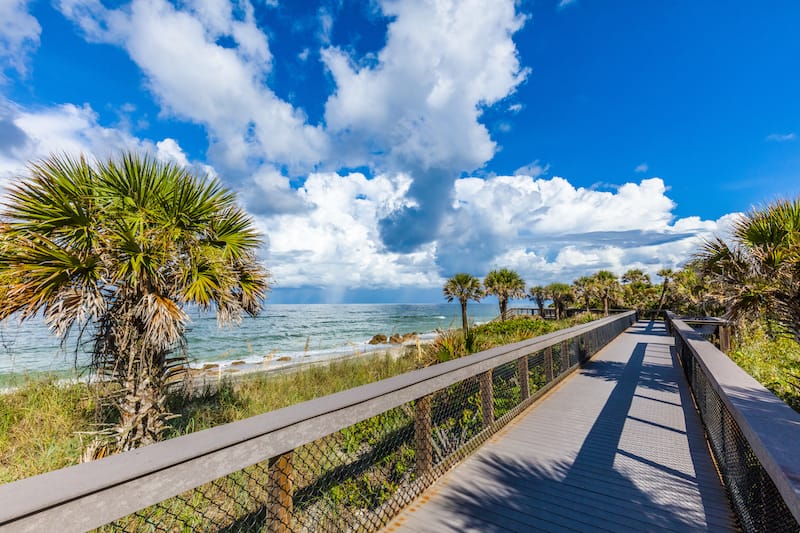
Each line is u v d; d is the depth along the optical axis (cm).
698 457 323
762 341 686
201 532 233
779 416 183
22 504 94
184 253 389
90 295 319
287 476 177
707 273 538
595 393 537
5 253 300
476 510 249
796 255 407
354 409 209
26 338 1548
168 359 388
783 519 151
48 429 439
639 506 250
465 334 636
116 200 356
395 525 235
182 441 141
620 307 2847
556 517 239
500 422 396
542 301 2756
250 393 662
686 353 612
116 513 113
